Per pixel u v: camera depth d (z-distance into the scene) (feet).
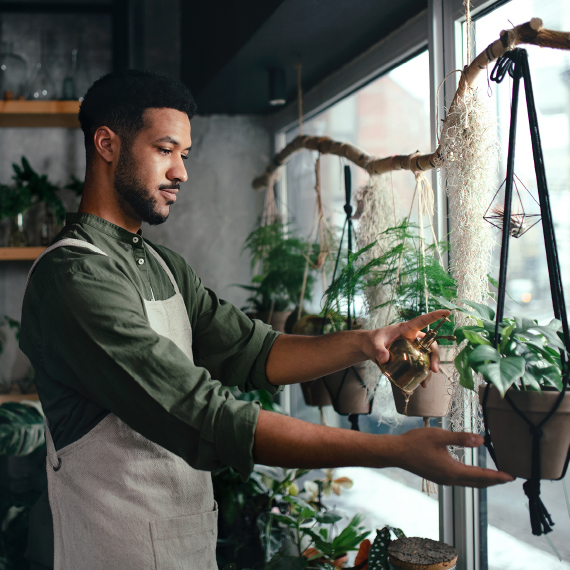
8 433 6.13
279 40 6.01
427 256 4.04
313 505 6.00
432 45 4.75
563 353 2.66
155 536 3.20
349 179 4.80
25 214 7.98
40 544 3.86
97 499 3.19
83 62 8.54
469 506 4.70
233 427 2.47
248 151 9.11
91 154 3.43
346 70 6.69
